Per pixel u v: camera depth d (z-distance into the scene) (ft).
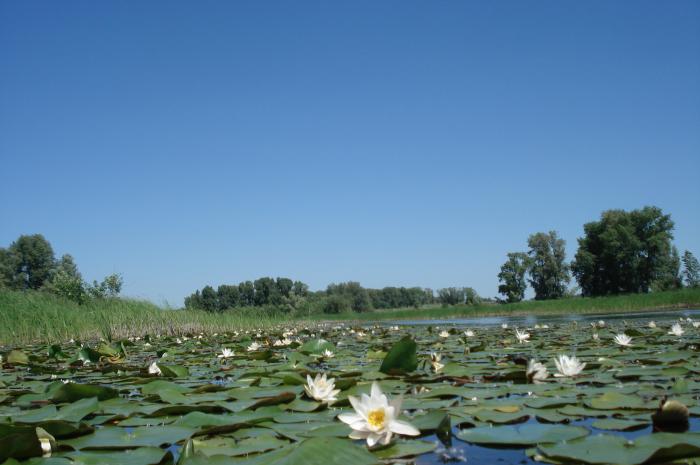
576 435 8.30
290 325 90.33
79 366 23.77
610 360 17.42
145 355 29.81
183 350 31.86
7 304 48.39
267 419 10.25
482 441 8.15
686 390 11.54
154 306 60.34
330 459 6.75
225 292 207.00
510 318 105.60
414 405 11.10
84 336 48.08
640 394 11.37
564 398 11.02
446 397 12.00
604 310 114.11
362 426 8.15
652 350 20.27
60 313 48.96
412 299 280.92
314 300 204.13
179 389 14.49
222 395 13.17
